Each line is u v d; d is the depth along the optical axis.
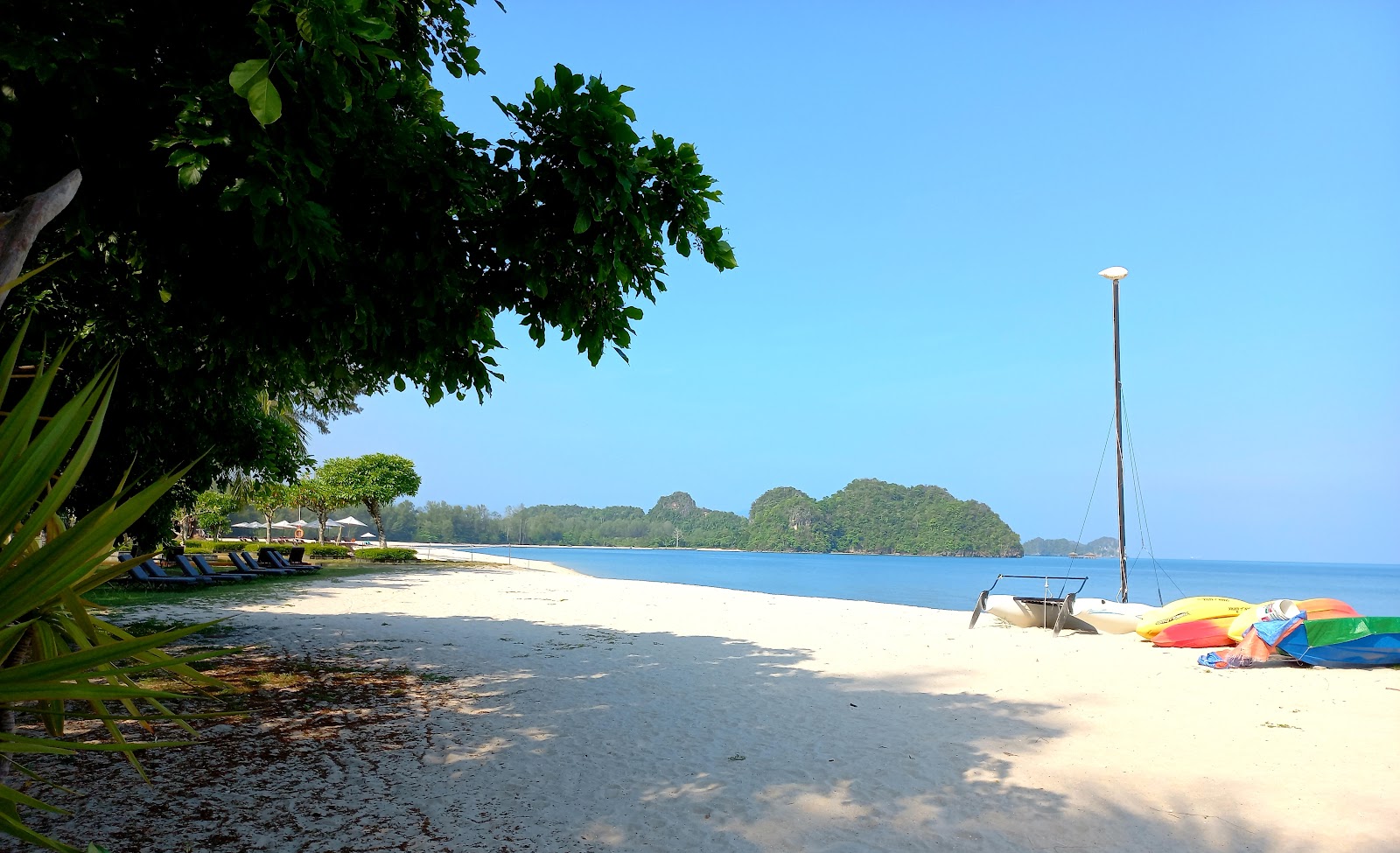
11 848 4.32
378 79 5.21
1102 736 7.36
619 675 10.15
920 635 14.94
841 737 7.22
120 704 7.20
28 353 7.30
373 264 5.52
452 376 6.50
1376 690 9.70
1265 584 76.50
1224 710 8.51
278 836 4.63
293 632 13.05
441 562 42.66
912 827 5.02
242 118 4.11
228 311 5.62
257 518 84.06
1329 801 5.57
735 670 10.71
